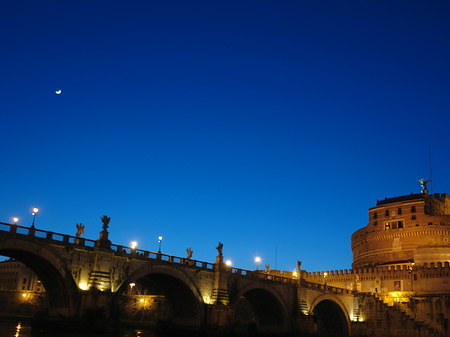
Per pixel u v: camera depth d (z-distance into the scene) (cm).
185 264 6788
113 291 5666
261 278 8206
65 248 5262
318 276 13850
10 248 4712
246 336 7156
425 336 9775
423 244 13300
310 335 8806
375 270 12588
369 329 10494
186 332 6994
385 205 14588
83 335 4962
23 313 11875
